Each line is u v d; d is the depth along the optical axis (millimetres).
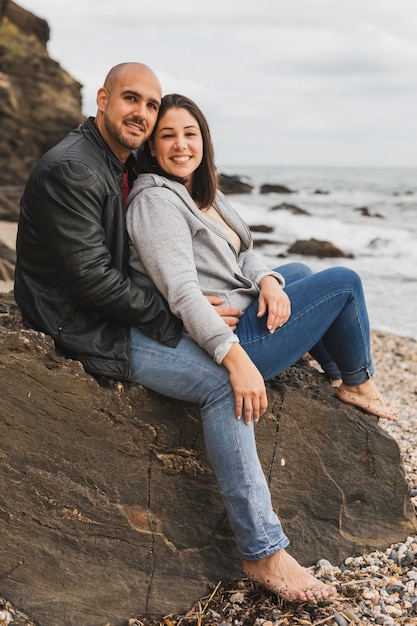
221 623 3234
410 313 12156
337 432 3797
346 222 31047
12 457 3037
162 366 3186
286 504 3707
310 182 90750
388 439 3912
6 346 3029
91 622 3139
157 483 3342
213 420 3191
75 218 2947
